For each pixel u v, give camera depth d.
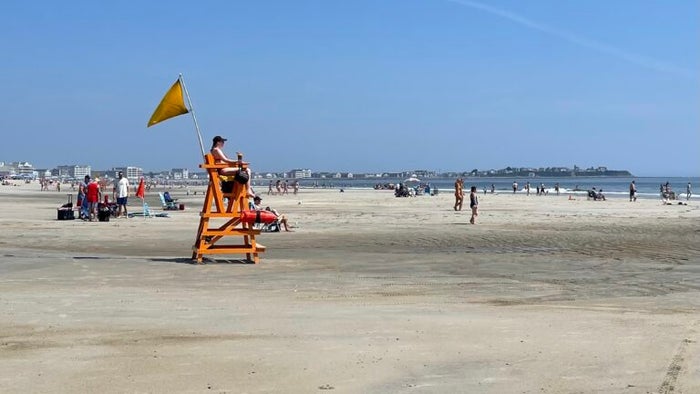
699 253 16.97
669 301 9.86
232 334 7.38
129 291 10.55
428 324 7.92
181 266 13.76
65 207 29.89
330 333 7.43
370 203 52.16
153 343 6.95
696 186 148.38
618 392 5.38
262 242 19.53
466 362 6.25
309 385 5.56
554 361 6.28
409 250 17.42
